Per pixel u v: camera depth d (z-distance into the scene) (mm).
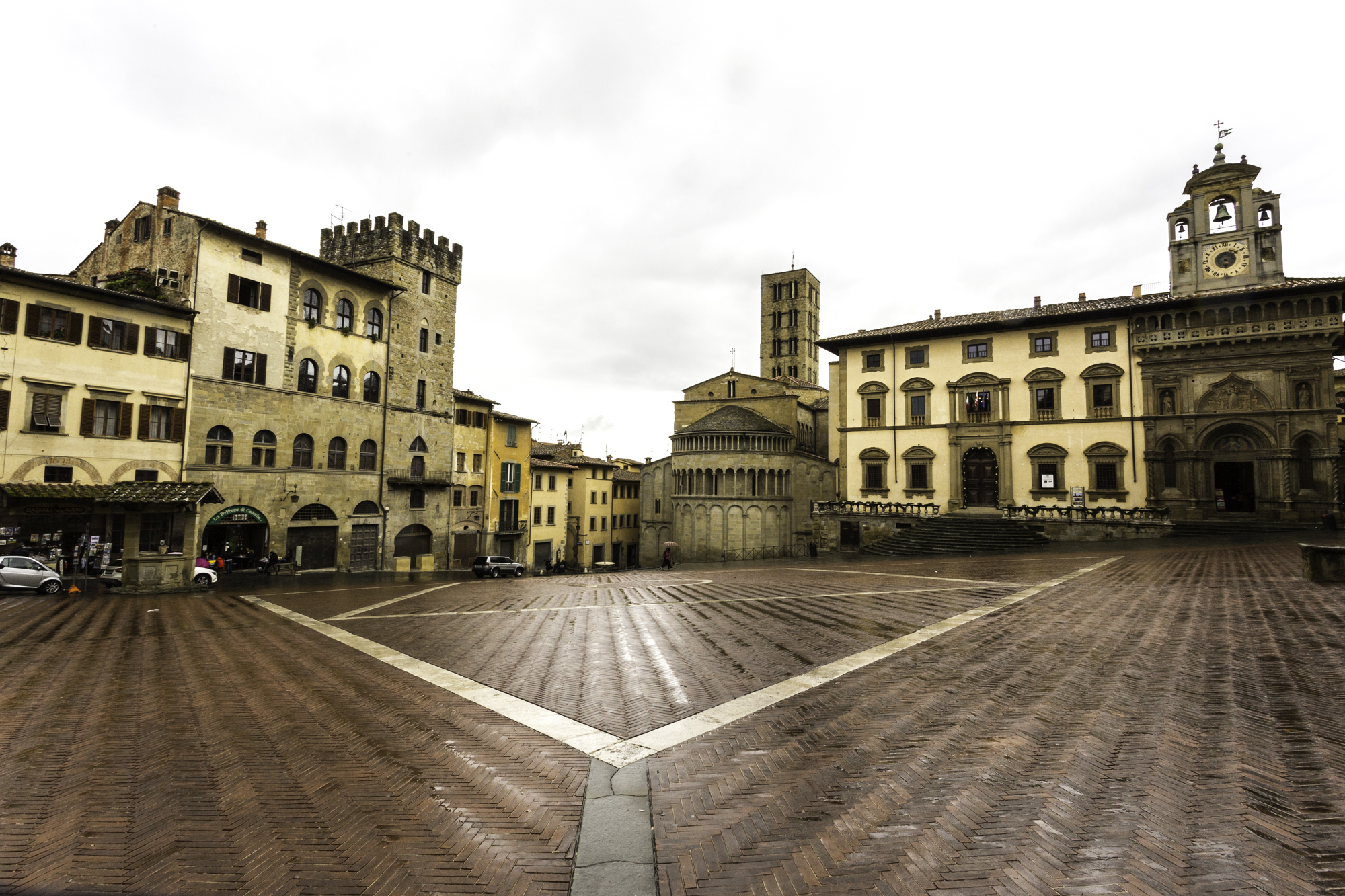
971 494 51656
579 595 28516
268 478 41156
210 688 13008
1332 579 19531
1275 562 25219
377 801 7977
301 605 25922
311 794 8172
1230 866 5867
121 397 34688
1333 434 38781
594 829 7160
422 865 6559
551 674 13828
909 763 8484
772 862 6410
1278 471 40031
